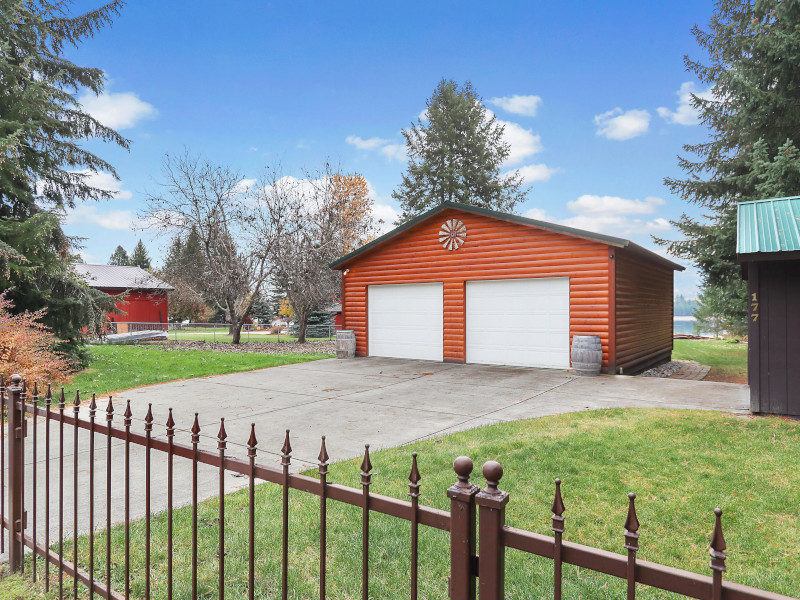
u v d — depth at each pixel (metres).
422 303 14.06
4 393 3.13
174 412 7.37
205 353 16.70
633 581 1.13
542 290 12.00
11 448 2.99
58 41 13.88
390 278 14.61
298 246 20.95
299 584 2.79
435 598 2.64
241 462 1.95
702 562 3.06
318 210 21.81
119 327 28.91
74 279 11.83
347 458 5.11
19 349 8.03
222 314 42.03
